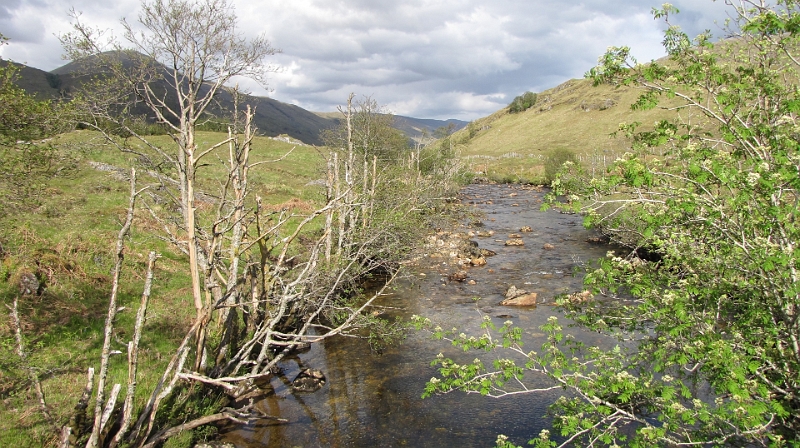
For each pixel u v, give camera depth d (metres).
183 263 18.47
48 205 20.55
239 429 10.75
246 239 13.95
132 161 14.91
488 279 22.78
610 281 7.26
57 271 14.15
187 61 13.37
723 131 6.54
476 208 44.75
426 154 50.38
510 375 6.81
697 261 6.55
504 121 153.88
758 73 6.52
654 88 6.68
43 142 13.72
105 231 18.98
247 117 13.12
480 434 10.49
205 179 32.38
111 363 11.09
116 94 13.24
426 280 22.81
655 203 6.57
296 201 32.88
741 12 6.73
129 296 14.90
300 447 10.11
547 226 36.53
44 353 10.75
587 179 6.92
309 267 13.70
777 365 6.38
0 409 8.80
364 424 10.99
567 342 8.03
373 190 21.69
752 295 6.22
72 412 8.69
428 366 13.87
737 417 5.25
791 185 5.68
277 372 13.57
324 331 16.80
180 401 10.10
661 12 6.34
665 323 6.38
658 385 6.31
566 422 6.59
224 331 12.04
